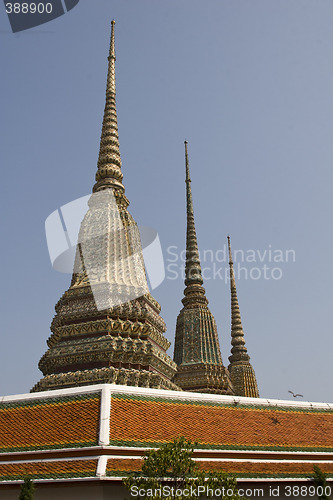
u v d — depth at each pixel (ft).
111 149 131.03
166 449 55.57
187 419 72.59
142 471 56.65
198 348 146.41
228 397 81.05
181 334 152.76
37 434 66.64
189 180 190.49
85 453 61.11
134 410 69.46
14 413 71.82
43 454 62.75
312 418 84.58
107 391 69.77
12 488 59.31
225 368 144.87
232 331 193.57
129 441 63.26
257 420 78.79
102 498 56.54
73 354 91.09
